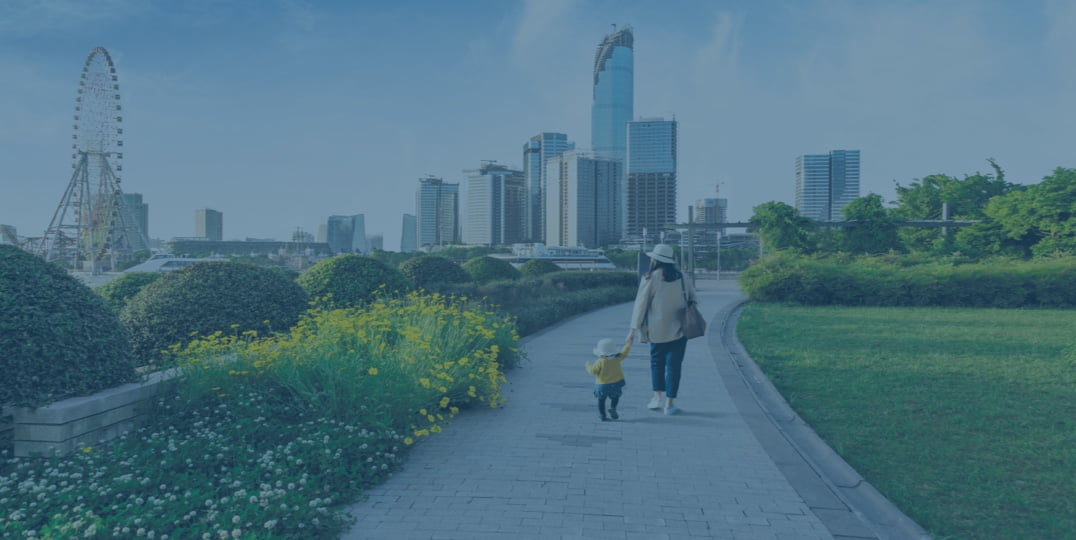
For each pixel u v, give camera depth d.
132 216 90.62
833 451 5.65
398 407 5.94
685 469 5.25
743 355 11.48
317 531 3.83
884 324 16.67
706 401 7.79
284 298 10.03
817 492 4.72
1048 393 7.97
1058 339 13.15
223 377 6.32
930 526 4.09
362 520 4.14
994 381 8.72
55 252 74.00
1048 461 5.38
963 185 45.16
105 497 4.07
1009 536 3.94
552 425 6.68
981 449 5.73
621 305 25.78
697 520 4.20
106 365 5.66
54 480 4.39
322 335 7.47
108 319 5.98
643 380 9.19
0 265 5.38
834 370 9.67
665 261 7.16
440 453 5.68
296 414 6.07
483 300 14.84
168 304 9.18
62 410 4.97
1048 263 23.62
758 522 4.17
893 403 7.48
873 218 31.98
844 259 29.94
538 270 32.44
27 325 5.15
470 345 8.98
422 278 20.34
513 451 5.75
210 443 5.03
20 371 4.98
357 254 14.38
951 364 10.08
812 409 7.25
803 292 24.83
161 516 3.77
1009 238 30.77
